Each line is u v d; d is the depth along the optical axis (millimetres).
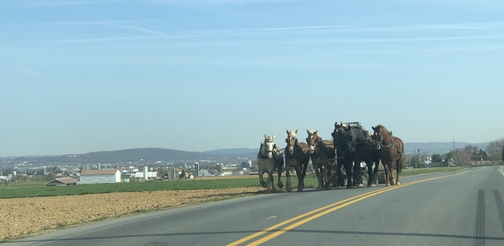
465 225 10906
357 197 16859
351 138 22984
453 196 16766
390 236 9672
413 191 18812
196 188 40625
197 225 12078
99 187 54625
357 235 9781
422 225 10914
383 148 22906
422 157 156500
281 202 16703
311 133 23234
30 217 18594
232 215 13727
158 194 32656
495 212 12844
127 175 142375
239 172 144625
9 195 42906
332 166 25094
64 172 172750
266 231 10477
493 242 9141
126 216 16234
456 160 141875
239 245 9117
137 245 9758
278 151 24828
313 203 15633
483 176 35844
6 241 11938
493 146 161625
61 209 22359
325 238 9523
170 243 9766
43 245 10758
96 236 11484
